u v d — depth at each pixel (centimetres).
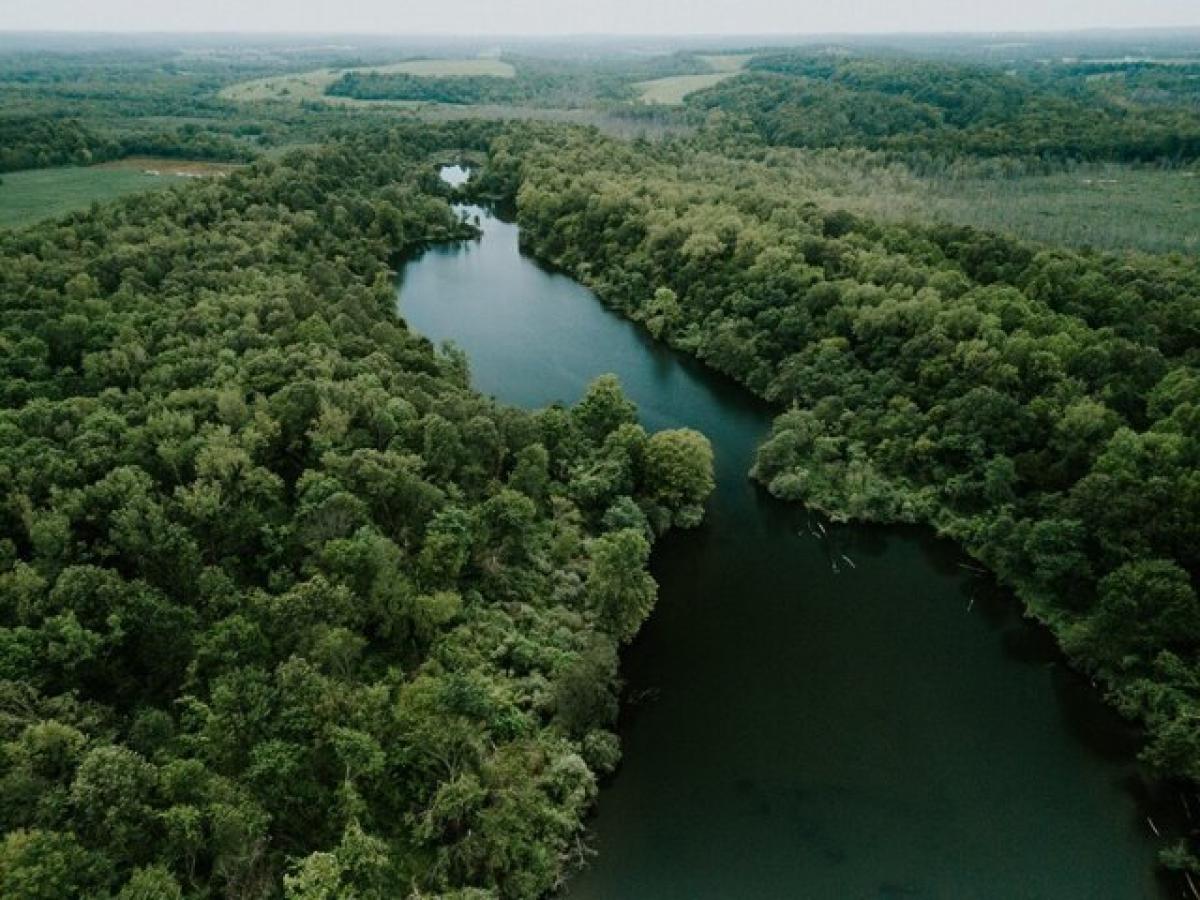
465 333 18825
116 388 11812
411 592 9206
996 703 9556
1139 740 9006
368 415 11556
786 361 15888
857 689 9744
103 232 17638
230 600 8619
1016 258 16488
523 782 7631
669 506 12588
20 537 9281
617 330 19175
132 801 6291
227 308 14800
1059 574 10412
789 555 12019
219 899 6456
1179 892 7488
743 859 7788
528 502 10675
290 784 6956
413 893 6750
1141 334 13488
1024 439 12244
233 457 10119
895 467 13162
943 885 7588
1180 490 10031
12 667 7275
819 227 19188
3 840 5916
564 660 9281
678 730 9138
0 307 13775
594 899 7388
